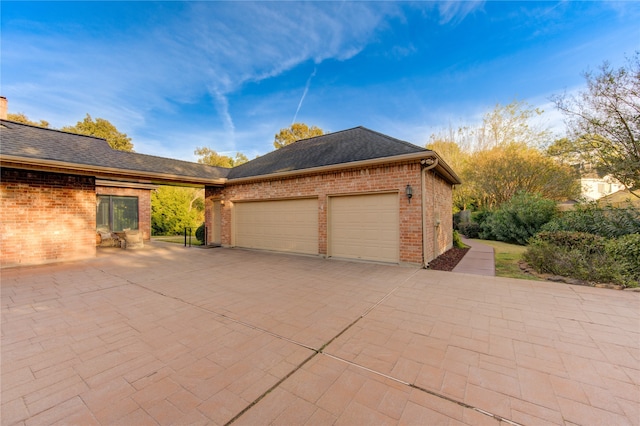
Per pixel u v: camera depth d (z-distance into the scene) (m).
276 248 10.35
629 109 8.60
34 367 2.70
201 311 4.23
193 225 20.59
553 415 2.00
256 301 4.68
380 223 7.84
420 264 7.13
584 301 4.46
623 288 5.11
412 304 4.44
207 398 2.23
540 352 2.91
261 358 2.85
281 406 2.12
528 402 2.15
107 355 2.93
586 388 2.31
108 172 8.62
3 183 7.73
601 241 6.30
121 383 2.43
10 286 5.74
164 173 9.77
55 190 8.66
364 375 2.54
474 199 19.81
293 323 3.75
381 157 7.46
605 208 8.71
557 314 3.94
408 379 2.47
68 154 8.40
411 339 3.24
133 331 3.53
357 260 8.25
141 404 2.16
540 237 7.55
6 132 8.45
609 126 9.12
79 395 2.27
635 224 7.36
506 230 13.38
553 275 6.04
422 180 7.10
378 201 7.88
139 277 6.50
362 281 5.91
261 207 10.83
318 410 2.08
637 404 2.11
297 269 7.23
